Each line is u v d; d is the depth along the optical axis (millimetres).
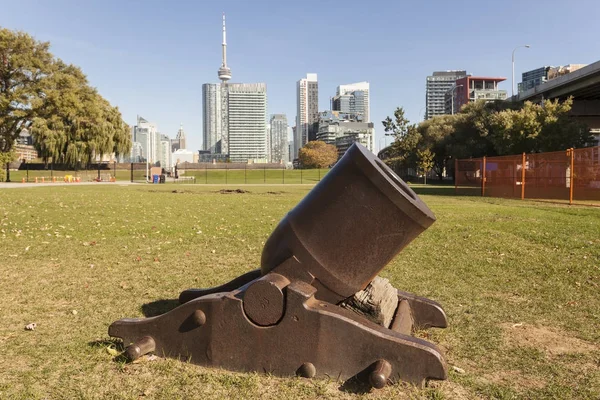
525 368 3582
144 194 27250
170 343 3609
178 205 18766
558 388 3236
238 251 8336
